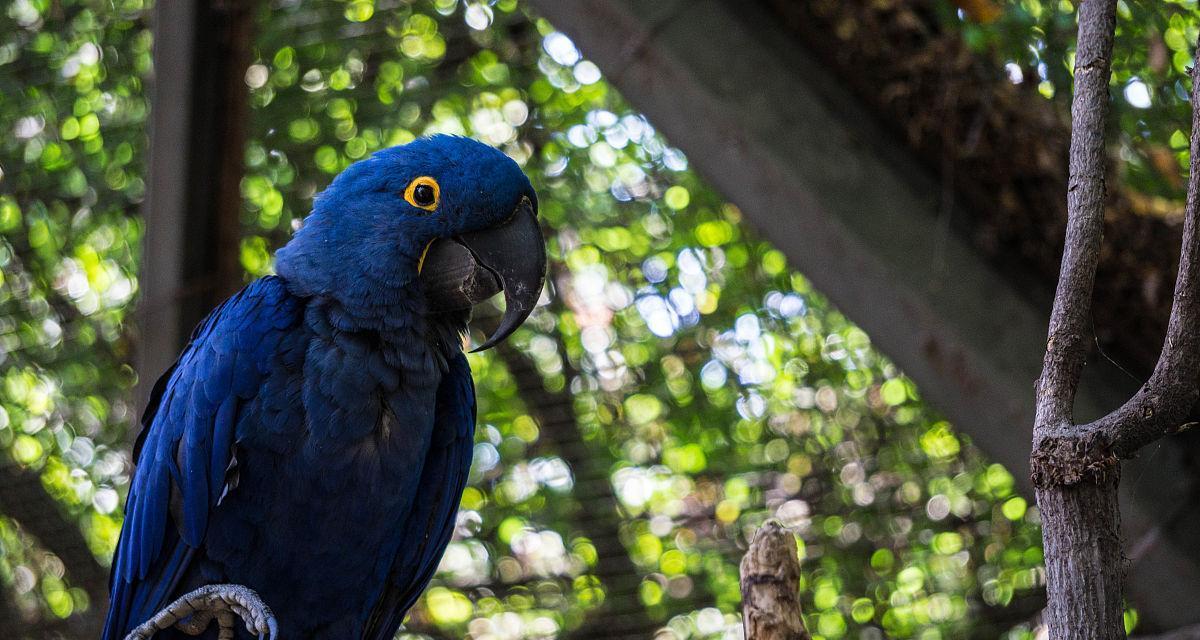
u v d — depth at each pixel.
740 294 6.38
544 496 6.38
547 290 6.38
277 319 3.13
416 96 5.98
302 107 5.92
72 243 6.14
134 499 3.33
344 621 3.34
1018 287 3.40
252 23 4.81
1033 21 3.49
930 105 3.39
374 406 3.11
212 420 3.12
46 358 6.22
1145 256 3.43
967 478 5.94
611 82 3.64
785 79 3.49
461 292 3.26
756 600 1.99
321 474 3.06
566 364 6.36
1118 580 1.73
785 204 3.48
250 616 2.90
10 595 6.61
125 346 6.04
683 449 6.31
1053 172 3.34
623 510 6.32
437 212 3.20
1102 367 3.46
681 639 6.34
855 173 3.45
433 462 3.42
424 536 3.46
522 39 5.84
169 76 4.65
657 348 6.37
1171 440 3.56
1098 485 1.75
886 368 6.08
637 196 6.50
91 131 6.03
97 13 5.96
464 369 3.51
